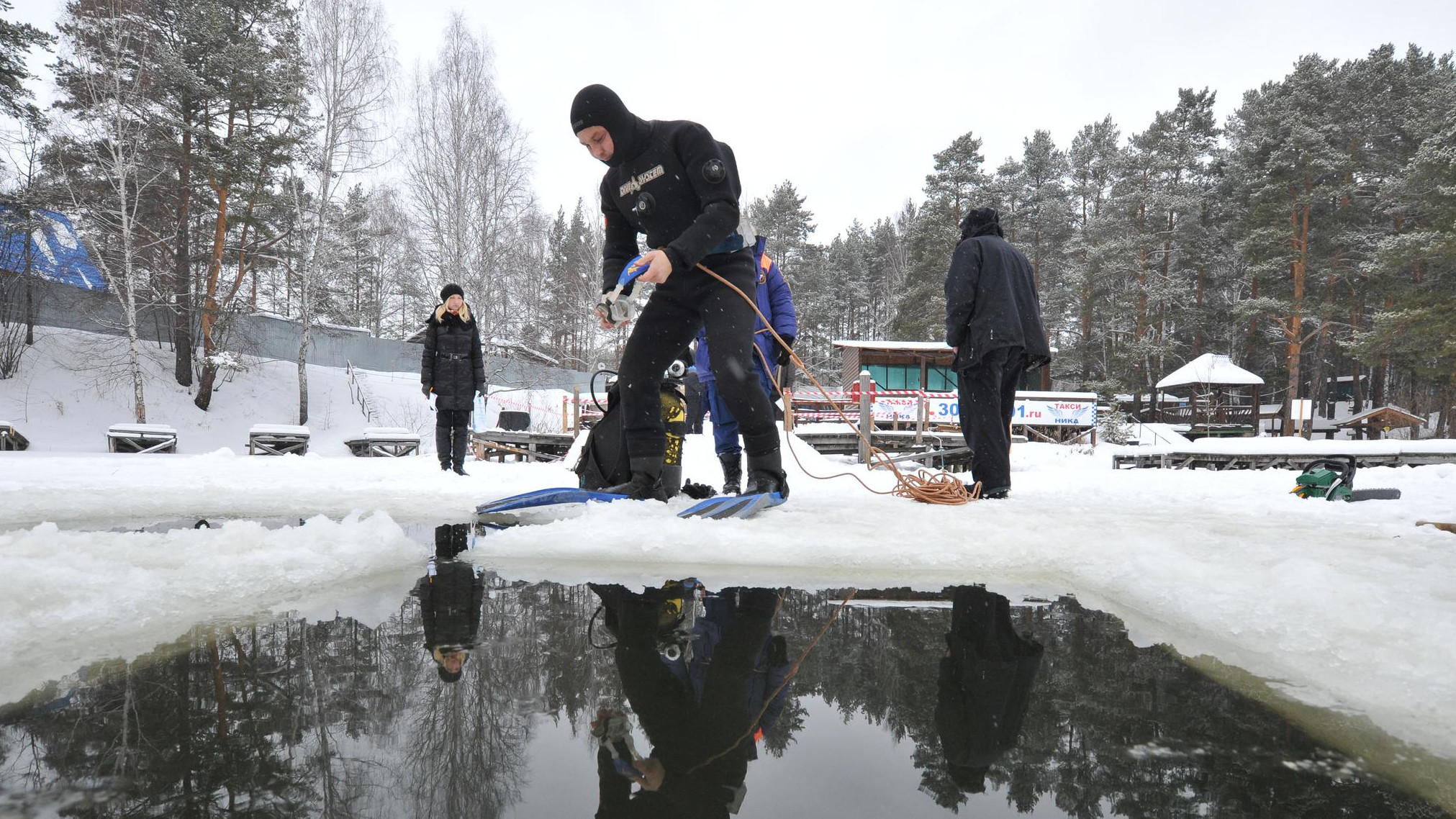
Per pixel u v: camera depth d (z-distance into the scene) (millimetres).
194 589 1175
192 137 18734
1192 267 32750
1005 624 1098
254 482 3602
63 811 488
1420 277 25359
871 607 1218
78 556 1259
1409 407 35344
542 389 22484
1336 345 32750
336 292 22000
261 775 550
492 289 21391
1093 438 15961
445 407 5148
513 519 2334
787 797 518
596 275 25750
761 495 2342
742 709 728
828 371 40062
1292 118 26531
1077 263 33688
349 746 614
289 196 19516
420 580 1392
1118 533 1820
